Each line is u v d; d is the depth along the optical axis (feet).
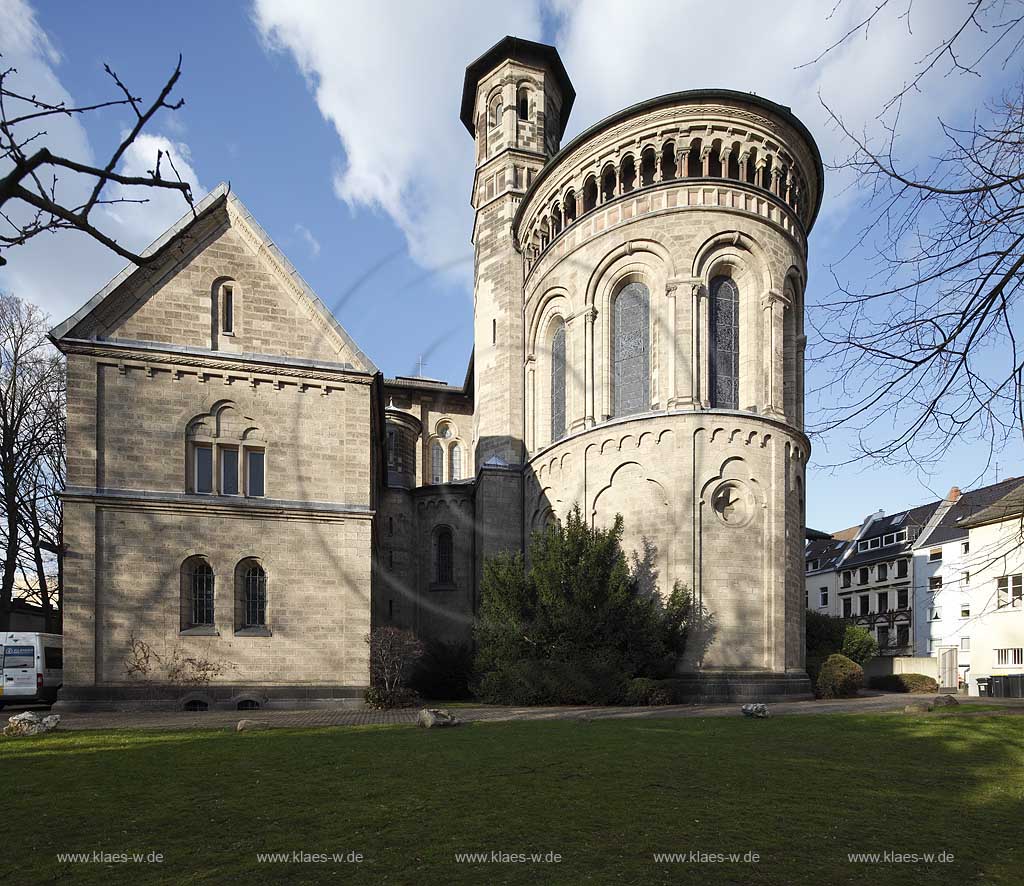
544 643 80.48
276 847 23.57
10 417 113.70
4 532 116.37
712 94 91.81
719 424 86.43
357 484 85.25
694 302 89.56
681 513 84.64
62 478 120.16
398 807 28.50
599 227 97.96
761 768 36.76
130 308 81.71
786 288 95.45
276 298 86.74
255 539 81.00
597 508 92.27
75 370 78.33
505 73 130.11
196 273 84.48
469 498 129.29
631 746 43.32
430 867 21.67
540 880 20.58
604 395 94.68
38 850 23.44
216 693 77.00
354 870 21.43
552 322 109.40
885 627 194.90
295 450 84.28
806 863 22.29
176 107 15.25
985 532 107.65
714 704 77.10
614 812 27.81
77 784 32.83
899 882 20.81
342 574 82.74
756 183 94.48
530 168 126.72
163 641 76.69
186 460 81.05
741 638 82.89
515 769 35.88
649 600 80.94
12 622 128.98
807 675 89.92
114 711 73.51
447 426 162.20
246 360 83.76
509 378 118.11
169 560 78.23
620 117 96.02
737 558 84.53
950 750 43.06
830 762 38.78
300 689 79.20
